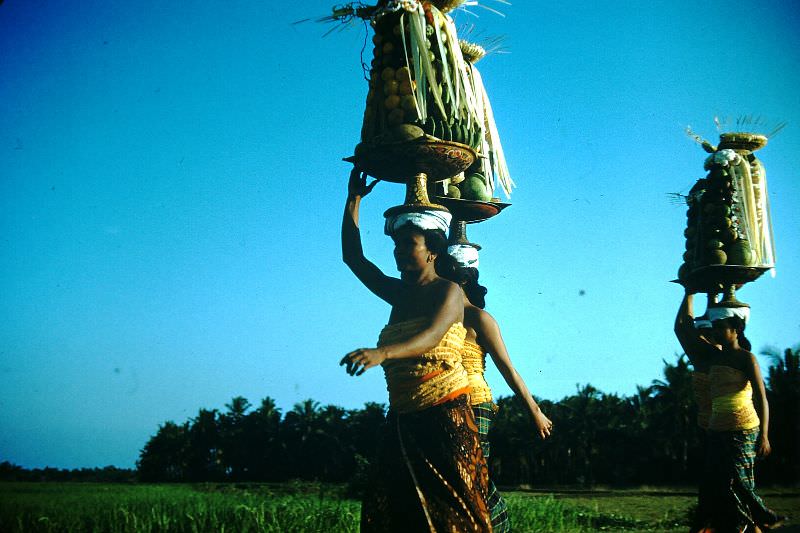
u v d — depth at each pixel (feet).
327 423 336.29
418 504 10.87
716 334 24.54
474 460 11.18
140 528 34.50
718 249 25.18
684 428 233.35
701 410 25.05
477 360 14.76
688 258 26.20
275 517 35.53
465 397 11.41
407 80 14.23
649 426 242.78
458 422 11.18
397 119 14.06
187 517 36.45
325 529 35.12
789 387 80.33
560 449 256.11
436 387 11.16
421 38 14.34
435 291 11.79
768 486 84.33
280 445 339.16
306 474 332.80
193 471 341.21
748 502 23.59
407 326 11.44
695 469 230.68
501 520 15.23
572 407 259.19
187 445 343.67
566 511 49.55
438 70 14.62
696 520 24.53
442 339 11.34
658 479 241.96
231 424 345.72
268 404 345.92
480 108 18.83
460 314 11.61
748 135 26.25
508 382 14.47
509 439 259.19
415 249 12.07
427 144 13.50
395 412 11.43
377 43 14.89
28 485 68.64
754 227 25.43
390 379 11.43
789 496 68.74
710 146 26.63
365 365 10.01
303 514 36.63
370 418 334.44
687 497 109.29
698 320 25.32
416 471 10.95
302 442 336.08
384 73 14.44
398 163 13.76
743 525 23.45
